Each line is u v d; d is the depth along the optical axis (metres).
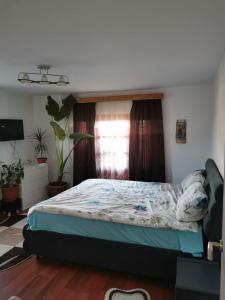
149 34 1.94
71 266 2.65
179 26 1.79
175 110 4.50
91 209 2.63
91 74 3.31
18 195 4.33
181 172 4.59
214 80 3.64
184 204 2.34
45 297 2.17
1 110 4.50
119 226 2.43
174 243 2.26
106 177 5.04
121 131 4.87
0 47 2.21
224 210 0.97
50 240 2.64
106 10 1.53
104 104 4.93
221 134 2.64
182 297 1.62
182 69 3.11
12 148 4.75
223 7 1.50
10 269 2.59
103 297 2.17
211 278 1.72
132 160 4.76
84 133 4.89
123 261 2.40
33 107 5.35
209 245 1.08
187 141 4.49
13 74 3.27
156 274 2.31
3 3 1.43
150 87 4.45
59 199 3.04
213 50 2.36
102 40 2.06
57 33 1.90
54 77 3.47
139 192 3.44
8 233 3.42
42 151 5.34
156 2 1.44
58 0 1.40
